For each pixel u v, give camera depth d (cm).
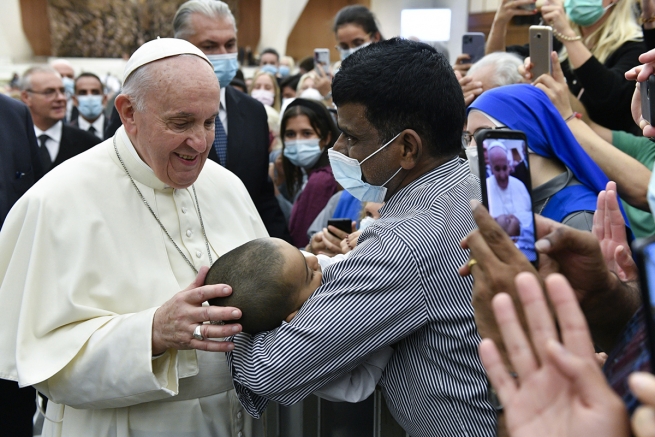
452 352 155
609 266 152
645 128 160
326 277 160
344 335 149
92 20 1398
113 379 171
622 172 224
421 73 161
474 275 110
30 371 175
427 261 151
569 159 209
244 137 348
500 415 123
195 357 185
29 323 181
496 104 209
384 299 150
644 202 221
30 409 289
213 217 218
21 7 1371
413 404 164
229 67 337
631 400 87
